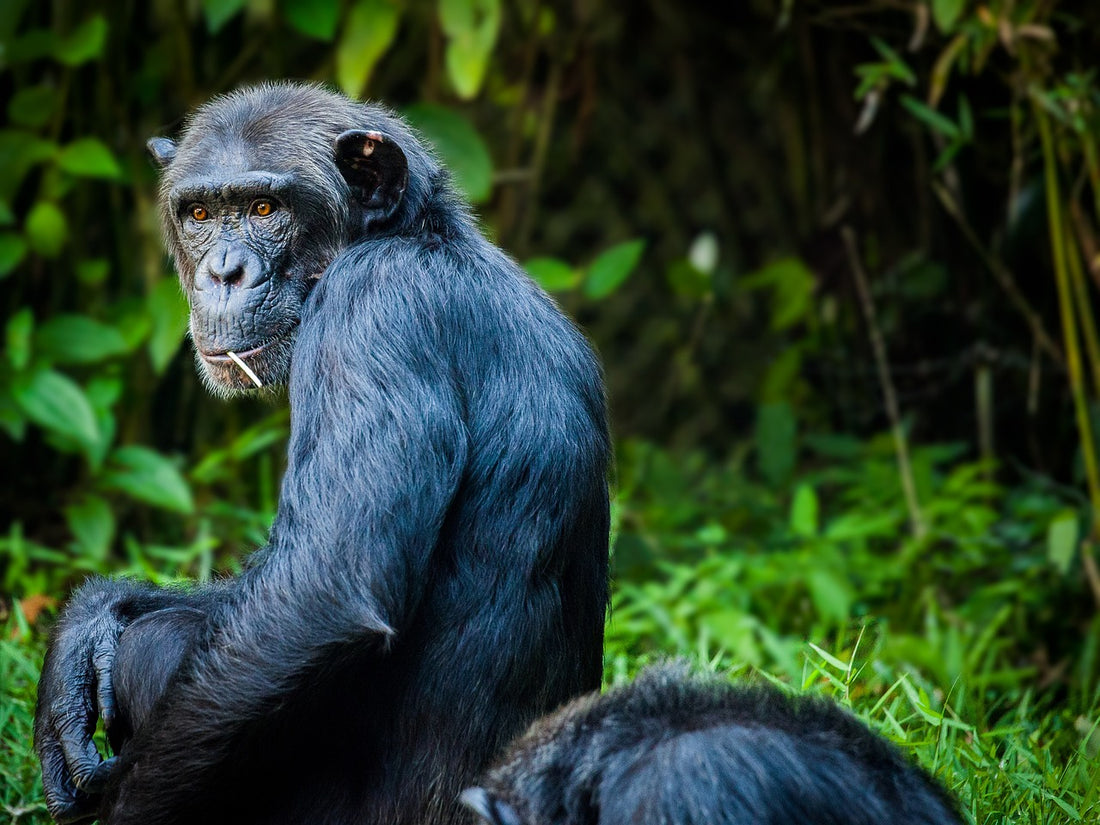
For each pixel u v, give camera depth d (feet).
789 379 59.36
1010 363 56.90
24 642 35.68
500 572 25.16
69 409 46.52
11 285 53.06
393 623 23.48
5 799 30.35
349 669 24.32
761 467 56.59
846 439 56.29
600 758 22.20
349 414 24.16
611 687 24.03
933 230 59.11
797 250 63.05
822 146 60.49
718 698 23.07
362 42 49.16
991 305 57.88
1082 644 48.55
